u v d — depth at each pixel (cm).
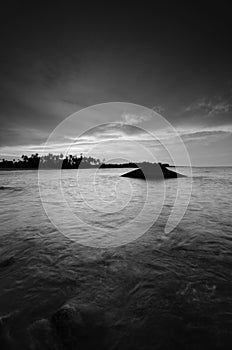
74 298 213
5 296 217
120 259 304
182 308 197
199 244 355
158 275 257
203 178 1895
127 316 187
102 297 215
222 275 255
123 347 157
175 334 168
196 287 230
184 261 295
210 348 155
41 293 222
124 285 237
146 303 205
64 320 180
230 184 1389
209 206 674
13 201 825
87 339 164
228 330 171
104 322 180
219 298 211
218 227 449
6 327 172
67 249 343
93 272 267
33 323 177
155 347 157
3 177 2723
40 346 156
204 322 179
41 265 287
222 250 330
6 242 374
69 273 265
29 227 465
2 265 287
